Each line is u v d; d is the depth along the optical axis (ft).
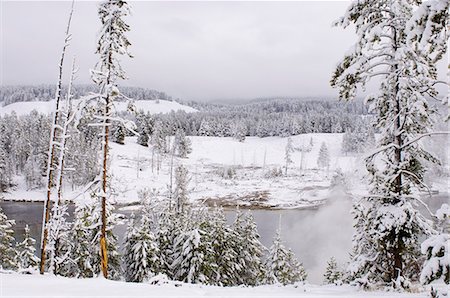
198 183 371.97
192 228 110.01
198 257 97.30
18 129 395.75
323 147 476.13
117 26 61.62
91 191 65.72
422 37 22.77
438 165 47.55
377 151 46.96
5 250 101.35
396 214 45.80
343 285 54.34
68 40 63.41
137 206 270.26
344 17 45.03
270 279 117.80
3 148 359.05
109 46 61.62
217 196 337.11
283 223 247.50
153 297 32.78
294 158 539.70
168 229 119.65
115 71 63.26
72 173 257.55
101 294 32.86
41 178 337.72
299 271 131.23
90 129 326.24
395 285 46.37
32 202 305.73
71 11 63.10
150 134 510.17
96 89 64.85
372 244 53.21
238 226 124.16
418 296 39.52
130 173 364.38
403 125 47.03
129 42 64.08
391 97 47.47
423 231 45.52
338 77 46.39
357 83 45.34
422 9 22.91
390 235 47.75
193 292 37.70
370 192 51.42
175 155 489.26
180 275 100.73
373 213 50.31
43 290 33.14
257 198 334.44
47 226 63.72
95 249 95.09
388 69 47.42
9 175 333.01
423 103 43.91
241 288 52.11
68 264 93.61
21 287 33.99
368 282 48.65
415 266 50.11
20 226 212.23
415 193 50.24
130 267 106.01
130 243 107.96
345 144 538.47
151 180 355.56
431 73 43.04
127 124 63.93
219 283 103.40
